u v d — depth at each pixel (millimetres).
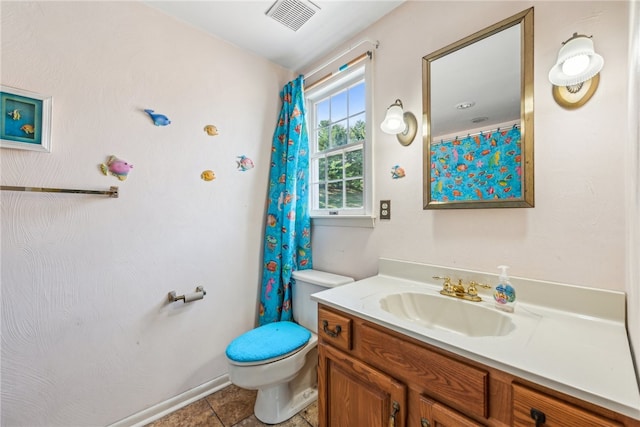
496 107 1121
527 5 1054
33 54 1152
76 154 1253
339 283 1566
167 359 1531
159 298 1502
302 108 1940
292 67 2076
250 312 1892
